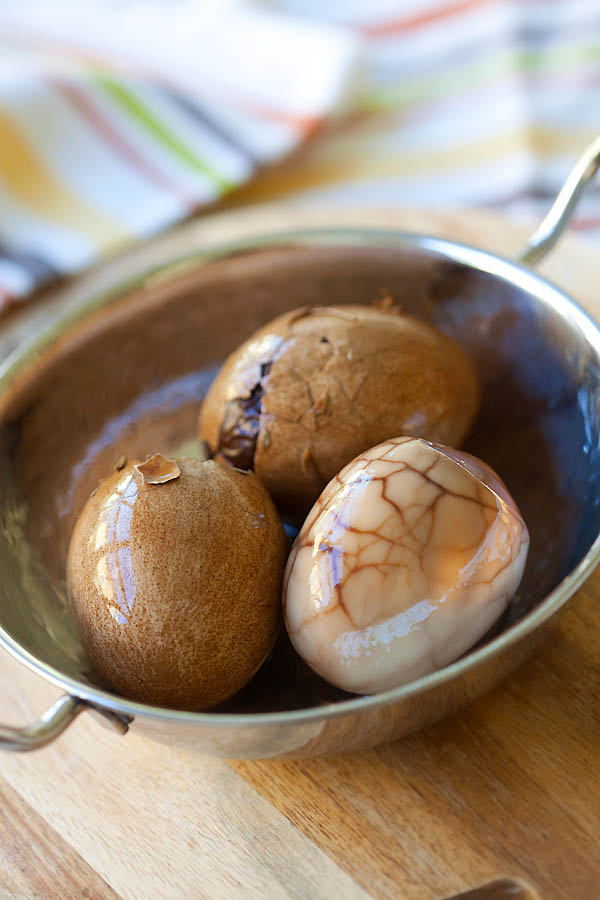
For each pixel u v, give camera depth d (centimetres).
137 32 52
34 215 45
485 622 25
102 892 25
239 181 45
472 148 47
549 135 48
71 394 32
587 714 26
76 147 46
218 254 33
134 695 26
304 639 25
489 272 31
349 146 49
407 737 27
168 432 33
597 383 28
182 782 27
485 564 25
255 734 23
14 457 30
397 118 50
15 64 50
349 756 27
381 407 28
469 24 53
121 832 26
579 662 27
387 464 25
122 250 43
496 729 26
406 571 24
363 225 39
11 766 28
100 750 28
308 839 25
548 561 28
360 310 29
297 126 47
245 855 25
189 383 34
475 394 30
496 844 25
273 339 29
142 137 47
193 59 50
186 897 25
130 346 33
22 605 28
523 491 30
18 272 42
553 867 24
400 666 25
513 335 31
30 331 40
